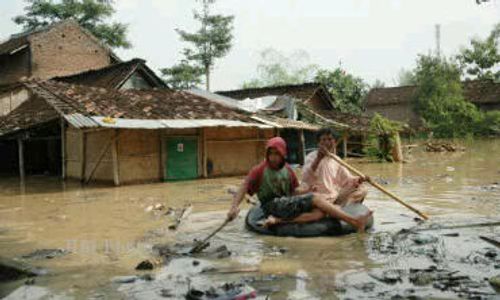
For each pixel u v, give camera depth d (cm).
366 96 4959
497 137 3872
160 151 1459
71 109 1338
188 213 803
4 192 1230
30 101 2030
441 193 1000
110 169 1373
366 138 2383
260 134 1764
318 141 671
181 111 1529
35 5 3675
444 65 4322
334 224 601
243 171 1689
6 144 1997
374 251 516
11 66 2927
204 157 1553
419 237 569
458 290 384
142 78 2433
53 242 609
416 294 377
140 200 1016
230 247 551
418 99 4397
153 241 598
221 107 1731
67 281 436
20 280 448
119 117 1333
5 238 643
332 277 427
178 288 408
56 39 2984
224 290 387
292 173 645
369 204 862
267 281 419
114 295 394
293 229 600
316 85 2725
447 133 3962
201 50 4041
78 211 876
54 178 1625
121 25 3969
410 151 2631
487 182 1188
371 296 375
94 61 3181
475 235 584
